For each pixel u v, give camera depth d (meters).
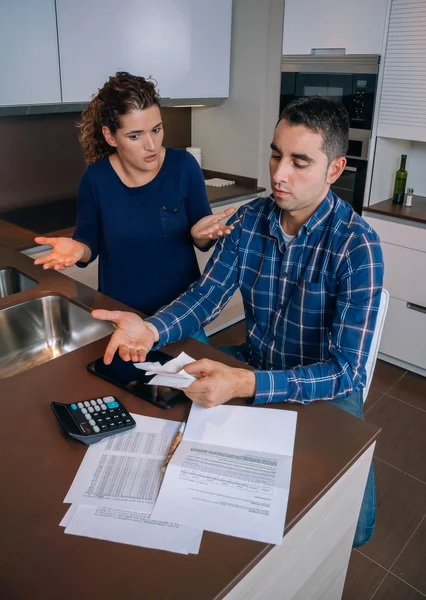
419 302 2.70
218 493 0.88
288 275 1.39
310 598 1.11
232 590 0.77
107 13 2.37
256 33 2.95
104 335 1.53
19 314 1.55
